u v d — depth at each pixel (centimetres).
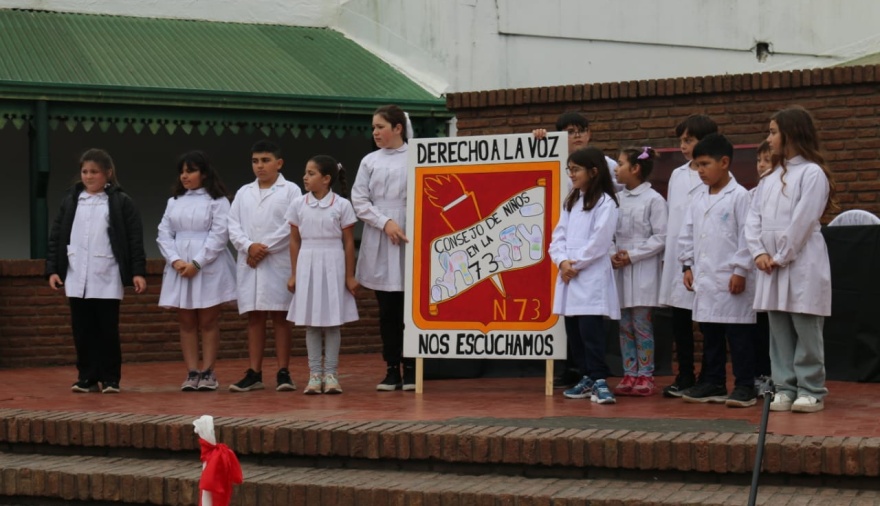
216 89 1700
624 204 1159
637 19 1986
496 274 1172
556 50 1936
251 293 1229
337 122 1773
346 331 1744
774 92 1462
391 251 1221
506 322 1164
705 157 1055
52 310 1606
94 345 1252
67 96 1620
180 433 955
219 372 1473
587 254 1088
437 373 1303
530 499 799
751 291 1034
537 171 1171
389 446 895
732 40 2042
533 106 1605
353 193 1241
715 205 1056
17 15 1927
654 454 832
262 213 1238
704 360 1138
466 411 1029
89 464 955
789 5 2067
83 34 1880
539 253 1162
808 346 979
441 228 1194
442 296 1185
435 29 1875
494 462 870
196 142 2028
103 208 1243
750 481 810
